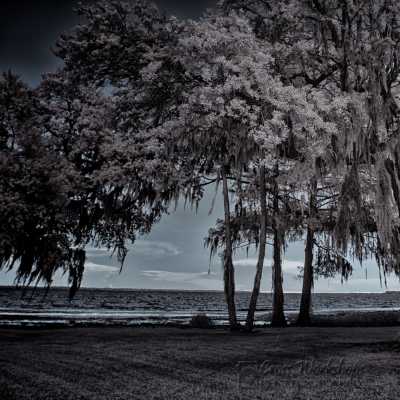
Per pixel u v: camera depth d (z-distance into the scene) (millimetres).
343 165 12617
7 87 12867
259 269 13758
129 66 15445
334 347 8750
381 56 11367
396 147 10625
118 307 57938
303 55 13992
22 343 9539
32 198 11883
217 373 5988
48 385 5191
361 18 12195
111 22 15164
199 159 15055
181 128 13523
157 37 14961
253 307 13414
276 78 12555
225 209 15305
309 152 12383
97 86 16422
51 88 15688
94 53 14945
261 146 12000
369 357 7293
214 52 12828
